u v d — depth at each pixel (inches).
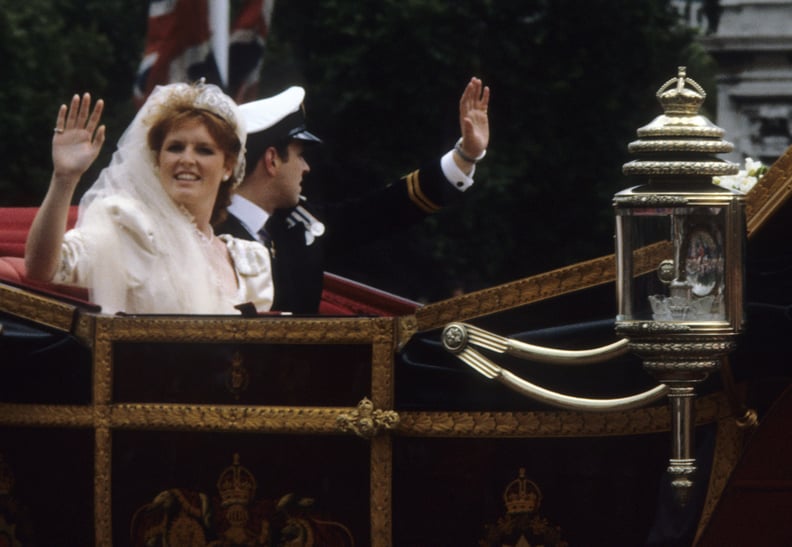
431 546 502.0
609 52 2235.5
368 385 503.8
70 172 583.2
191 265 613.6
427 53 2206.0
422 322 499.8
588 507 495.2
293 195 697.6
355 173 2244.1
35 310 528.7
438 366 499.2
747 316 480.4
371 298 775.7
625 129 2240.4
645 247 463.8
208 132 627.5
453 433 497.4
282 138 691.4
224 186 645.9
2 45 2415.1
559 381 494.9
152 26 1004.6
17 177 2410.2
